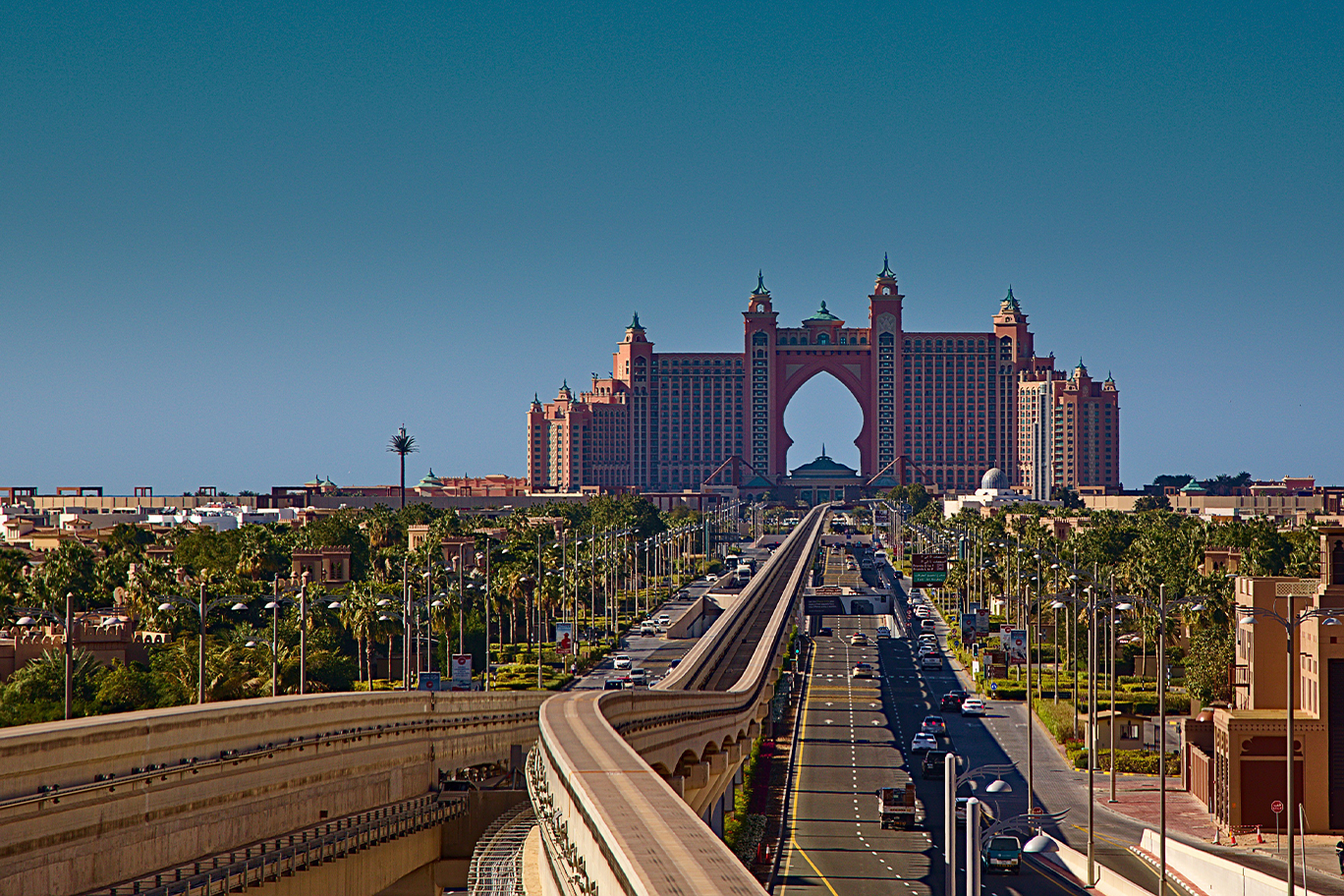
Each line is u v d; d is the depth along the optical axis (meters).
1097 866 90.06
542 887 70.06
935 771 124.69
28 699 120.00
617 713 98.75
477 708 106.69
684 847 52.22
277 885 76.75
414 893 92.75
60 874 66.50
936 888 86.88
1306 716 105.12
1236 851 97.31
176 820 74.06
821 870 91.19
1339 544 106.56
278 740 83.06
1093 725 92.50
